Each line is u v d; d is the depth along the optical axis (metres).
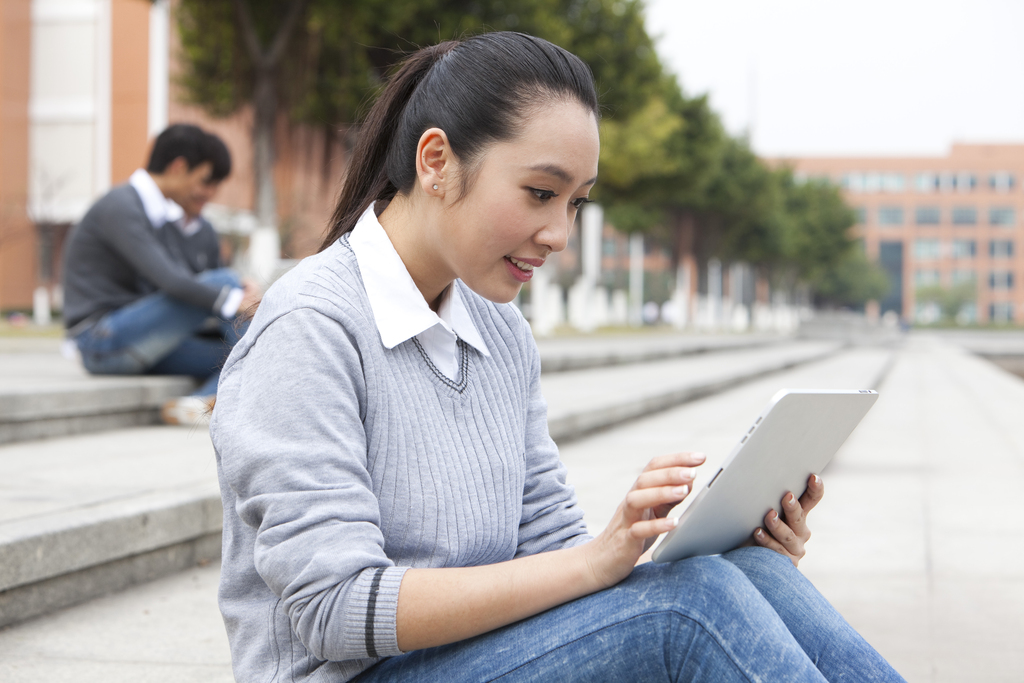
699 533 1.13
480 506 1.19
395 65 1.33
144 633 2.14
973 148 95.69
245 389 1.10
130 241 4.19
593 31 15.70
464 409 1.21
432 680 1.10
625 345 14.06
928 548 3.22
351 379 1.10
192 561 2.74
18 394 3.81
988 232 93.75
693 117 25.78
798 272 49.41
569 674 1.05
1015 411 7.99
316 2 11.48
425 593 1.04
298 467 1.04
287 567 1.04
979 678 2.07
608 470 4.51
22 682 1.84
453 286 1.24
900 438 6.16
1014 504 3.99
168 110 23.83
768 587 1.18
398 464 1.14
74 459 3.45
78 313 4.43
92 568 2.38
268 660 1.15
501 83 1.08
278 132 13.30
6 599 2.14
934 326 78.81
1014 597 2.67
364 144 1.25
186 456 3.54
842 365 15.09
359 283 1.16
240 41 12.49
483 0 13.36
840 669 1.12
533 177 1.07
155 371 4.64
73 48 24.06
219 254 4.66
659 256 60.03
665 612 1.02
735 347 18.16
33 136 24.22
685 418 6.96
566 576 1.07
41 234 23.38
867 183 95.50
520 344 1.34
